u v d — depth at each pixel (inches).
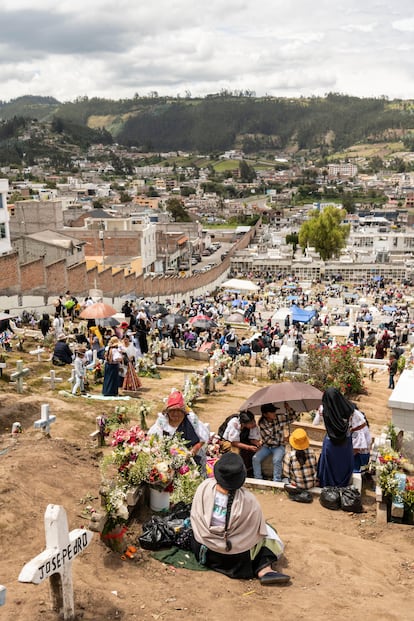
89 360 802.2
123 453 305.1
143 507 313.4
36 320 1199.6
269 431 426.3
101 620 216.1
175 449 322.3
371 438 458.3
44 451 366.9
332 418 388.2
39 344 914.7
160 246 3809.1
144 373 815.7
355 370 788.0
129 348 707.4
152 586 247.3
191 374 799.7
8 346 856.3
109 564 261.0
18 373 623.5
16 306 1279.5
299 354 981.8
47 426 459.8
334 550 302.2
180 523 285.1
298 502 384.8
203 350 1099.9
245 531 265.3
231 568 264.7
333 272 3725.4
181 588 247.8
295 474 390.9
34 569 198.5
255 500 273.4
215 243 5452.8
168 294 2314.2
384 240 4768.7
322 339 1444.4
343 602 246.1
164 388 729.6
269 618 227.8
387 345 1133.7
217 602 238.5
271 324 1787.6
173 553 275.7
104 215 4116.6
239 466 268.8
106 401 621.6
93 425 525.3
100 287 1658.5
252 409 474.6
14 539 267.1
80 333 975.0
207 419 611.8
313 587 260.8
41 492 308.3
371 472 418.6
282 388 430.9
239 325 1825.8
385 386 849.5
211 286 3184.1
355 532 342.0
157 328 1160.2
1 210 1593.3
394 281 3587.6
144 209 5339.6
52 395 632.4
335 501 372.2
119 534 269.0
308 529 333.7
